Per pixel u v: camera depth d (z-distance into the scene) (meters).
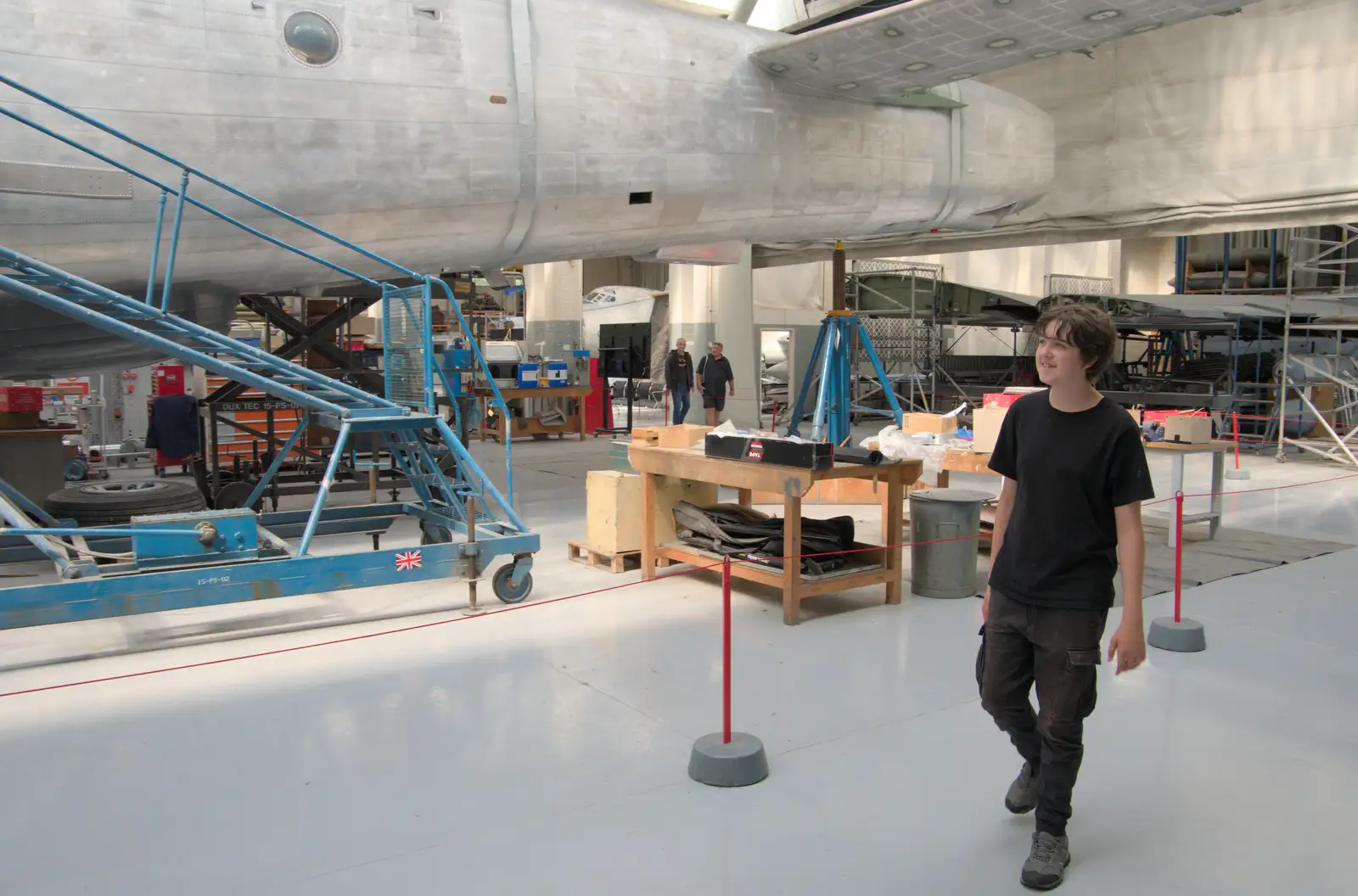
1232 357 14.51
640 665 4.27
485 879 2.50
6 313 6.11
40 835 2.76
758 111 8.12
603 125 7.34
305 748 3.38
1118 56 11.31
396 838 2.73
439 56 6.62
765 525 5.60
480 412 14.64
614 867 2.56
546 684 4.03
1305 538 7.12
